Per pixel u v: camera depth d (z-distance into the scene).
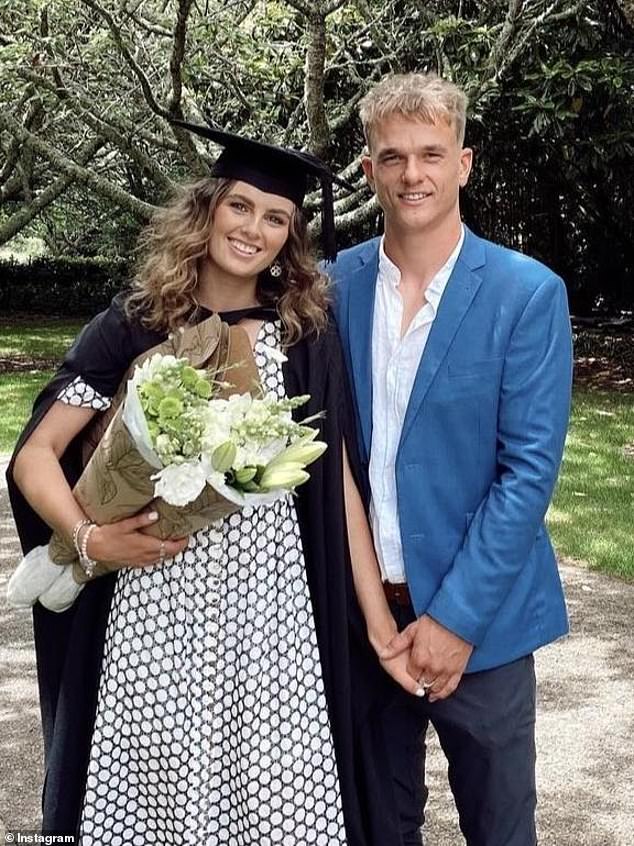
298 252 2.22
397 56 8.63
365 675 2.41
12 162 14.18
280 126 10.19
